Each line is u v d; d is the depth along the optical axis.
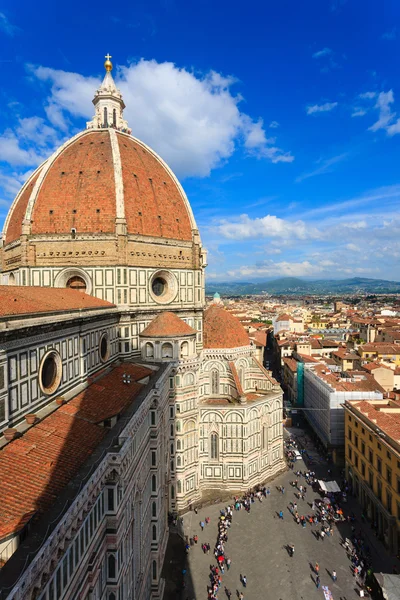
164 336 68.69
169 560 57.50
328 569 55.75
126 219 71.81
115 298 69.75
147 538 46.81
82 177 74.06
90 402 43.44
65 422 37.25
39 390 38.53
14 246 75.38
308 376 115.94
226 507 71.69
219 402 81.19
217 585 52.19
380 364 124.69
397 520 58.31
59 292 57.03
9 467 27.98
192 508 70.94
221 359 83.44
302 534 63.78
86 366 51.97
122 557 32.69
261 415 80.69
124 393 48.09
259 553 59.19
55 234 70.12
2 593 16.66
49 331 40.56
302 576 54.44
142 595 42.06
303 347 160.25
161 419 54.34
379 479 65.06
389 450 60.91
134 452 37.59
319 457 95.31
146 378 58.25
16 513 22.81
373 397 90.94
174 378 69.50
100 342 58.38
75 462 29.88
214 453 77.56
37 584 18.98
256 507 71.69
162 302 77.88
